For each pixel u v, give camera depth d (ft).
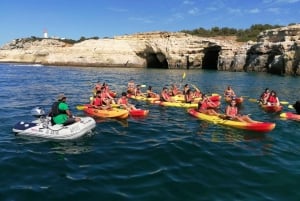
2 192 26.14
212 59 237.25
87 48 258.78
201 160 34.55
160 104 72.33
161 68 242.17
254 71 186.39
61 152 36.52
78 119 44.73
